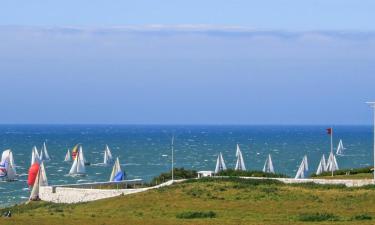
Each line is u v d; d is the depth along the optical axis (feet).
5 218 288.51
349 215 296.10
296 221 278.26
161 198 350.84
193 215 299.79
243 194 351.25
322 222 273.33
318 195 345.72
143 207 333.83
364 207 316.81
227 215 301.22
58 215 311.68
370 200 330.34
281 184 382.63
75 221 276.82
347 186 371.56
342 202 328.90
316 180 386.32
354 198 336.08
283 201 334.03
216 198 344.49
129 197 363.97
